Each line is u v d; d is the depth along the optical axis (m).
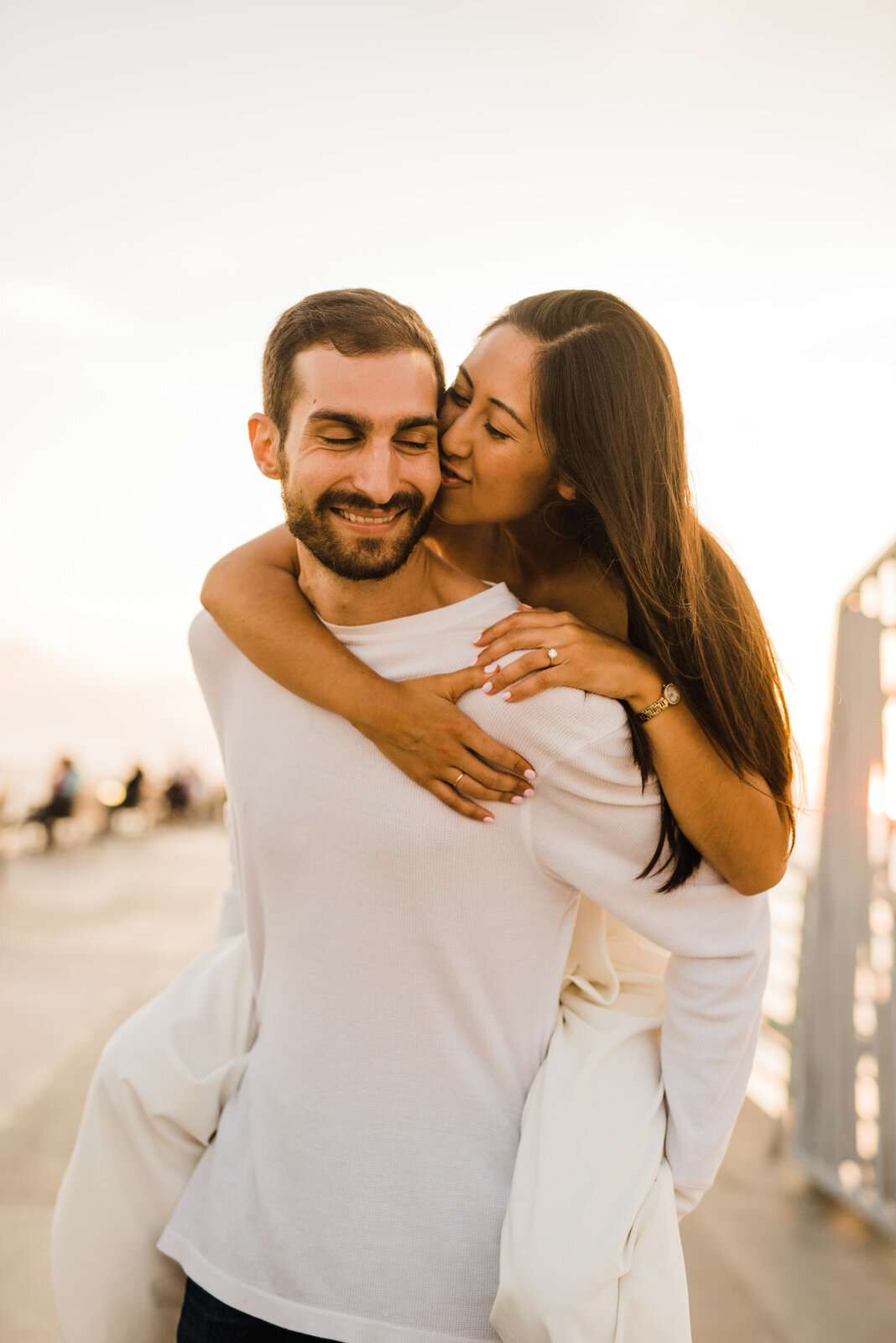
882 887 3.19
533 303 1.24
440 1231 1.07
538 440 1.20
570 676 1.03
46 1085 3.94
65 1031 4.66
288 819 1.13
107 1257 1.23
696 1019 1.13
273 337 1.08
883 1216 2.99
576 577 1.44
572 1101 1.11
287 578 1.23
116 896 8.98
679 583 1.17
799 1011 3.54
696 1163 1.12
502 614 1.14
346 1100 1.11
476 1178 1.09
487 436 1.21
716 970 1.13
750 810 1.10
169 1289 1.27
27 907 8.11
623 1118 1.12
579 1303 0.99
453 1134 1.10
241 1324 1.10
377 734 1.06
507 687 1.04
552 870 1.10
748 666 1.19
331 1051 1.12
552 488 1.28
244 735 1.18
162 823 18.70
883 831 3.21
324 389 1.01
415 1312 1.05
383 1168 1.09
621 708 1.06
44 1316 2.44
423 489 1.06
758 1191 3.31
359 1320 1.05
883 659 3.27
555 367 1.17
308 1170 1.10
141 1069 1.24
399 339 1.03
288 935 1.16
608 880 1.08
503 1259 1.03
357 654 1.15
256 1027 1.30
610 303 1.23
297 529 1.08
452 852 1.07
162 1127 1.23
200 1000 1.31
